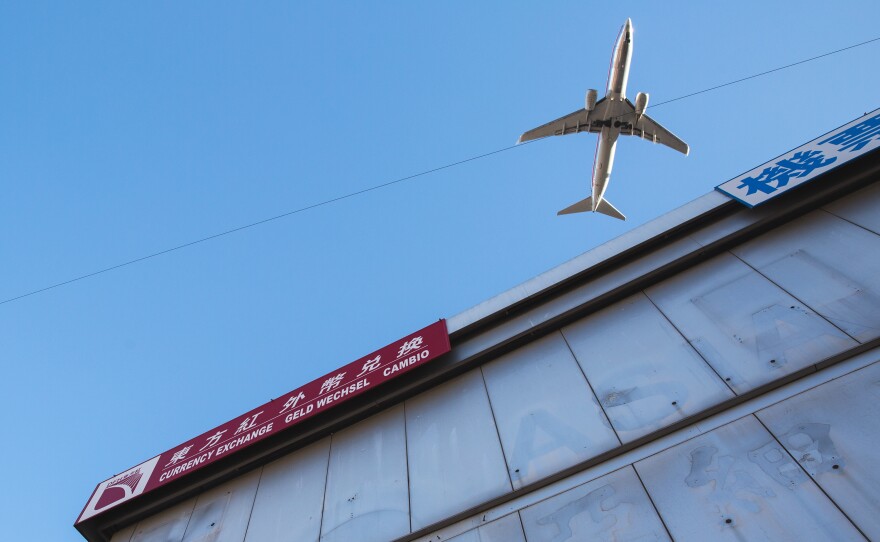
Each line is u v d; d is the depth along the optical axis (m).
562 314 14.38
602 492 10.27
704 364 11.51
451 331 15.62
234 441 15.88
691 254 13.88
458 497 11.74
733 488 9.20
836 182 13.25
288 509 13.73
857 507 8.15
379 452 13.96
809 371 10.30
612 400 11.88
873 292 10.96
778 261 12.80
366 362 16.02
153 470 16.48
